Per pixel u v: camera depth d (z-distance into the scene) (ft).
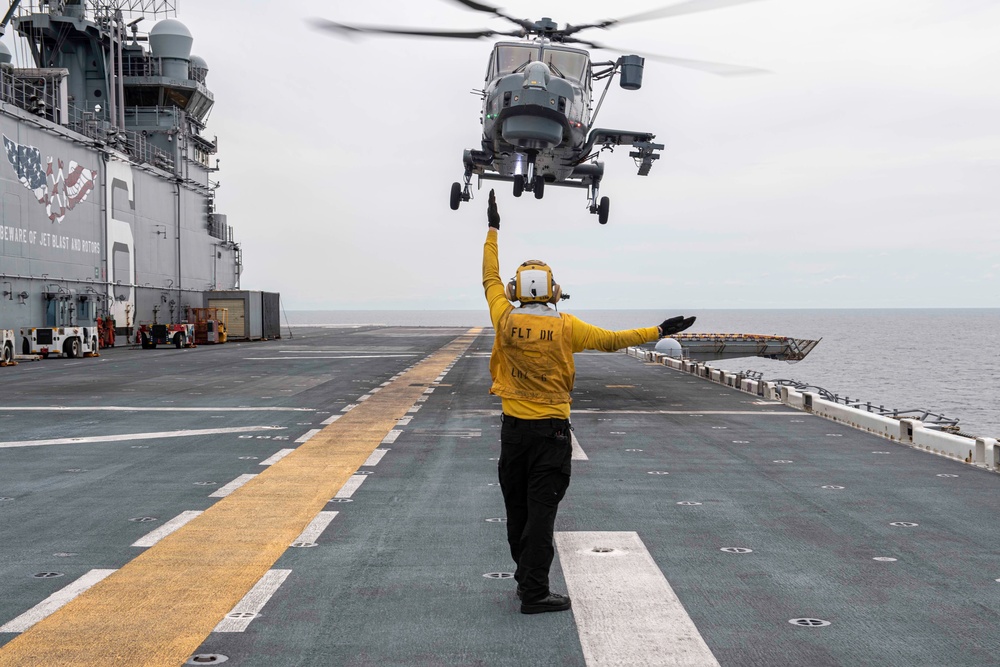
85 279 138.82
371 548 22.50
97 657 15.12
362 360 110.22
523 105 66.03
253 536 23.67
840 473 34.04
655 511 27.17
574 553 22.17
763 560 21.65
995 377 330.95
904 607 18.07
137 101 184.96
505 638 16.19
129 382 75.41
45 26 164.45
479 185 85.40
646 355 114.42
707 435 44.65
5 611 17.51
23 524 25.02
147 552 22.03
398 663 14.98
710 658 15.25
